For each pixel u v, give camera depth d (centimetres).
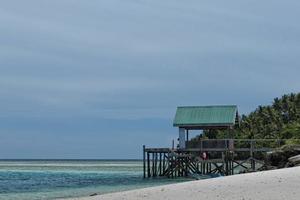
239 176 2642
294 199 1988
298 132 8094
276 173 2659
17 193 4350
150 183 5472
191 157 6025
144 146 6309
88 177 7744
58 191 4562
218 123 6047
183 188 2408
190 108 6269
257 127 9856
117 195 2438
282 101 11212
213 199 2091
